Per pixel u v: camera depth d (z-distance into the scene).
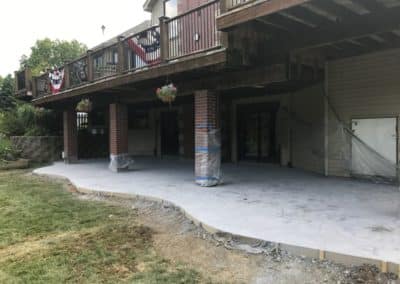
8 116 17.12
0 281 3.43
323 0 4.50
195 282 3.33
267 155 11.89
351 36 5.36
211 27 6.68
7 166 12.94
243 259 3.82
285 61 6.46
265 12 4.79
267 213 5.21
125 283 3.34
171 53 7.64
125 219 5.65
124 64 8.85
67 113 13.99
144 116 16.91
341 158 8.59
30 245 4.46
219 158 7.97
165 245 4.37
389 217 4.87
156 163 13.06
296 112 10.59
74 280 3.43
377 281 3.12
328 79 8.63
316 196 6.43
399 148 7.41
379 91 7.68
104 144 16.64
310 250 3.65
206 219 4.91
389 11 4.98
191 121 13.87
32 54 33.03
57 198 7.48
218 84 7.61
